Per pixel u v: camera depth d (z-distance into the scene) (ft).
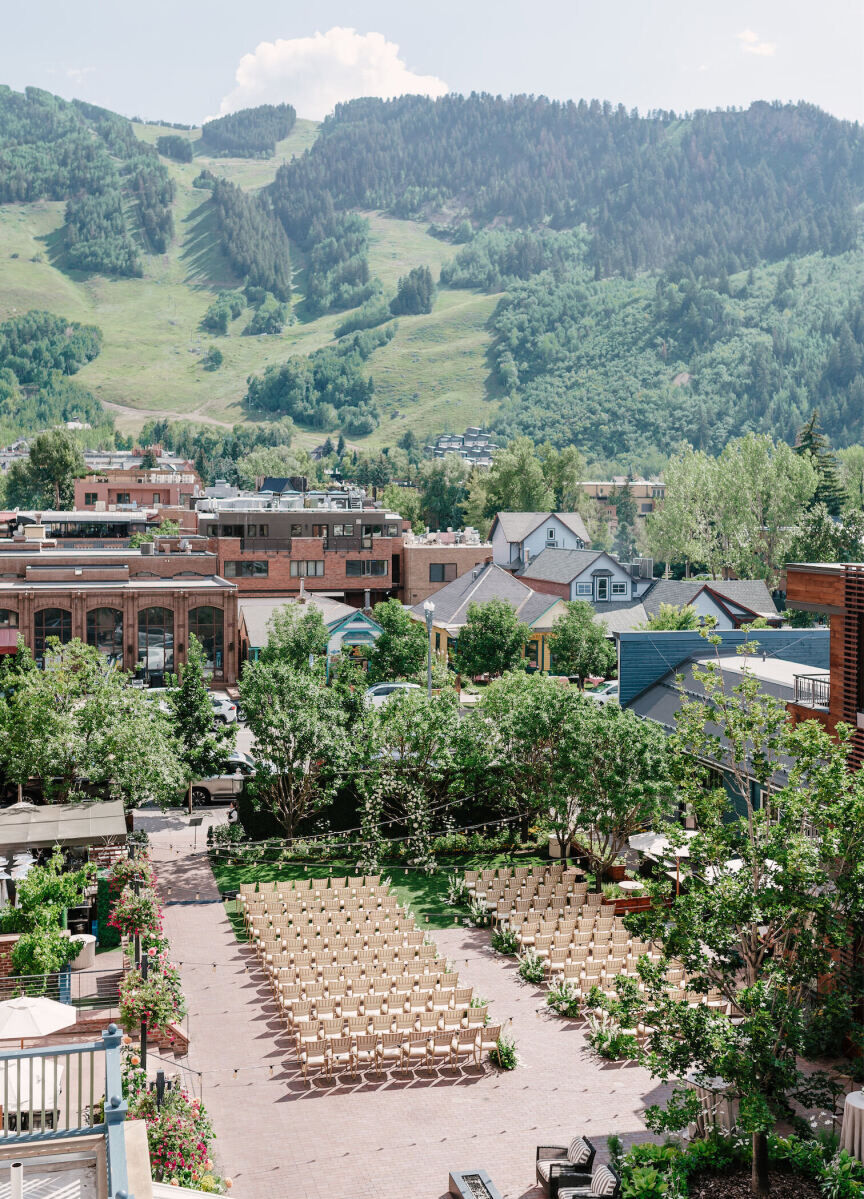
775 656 175.32
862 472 515.91
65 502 589.32
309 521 325.01
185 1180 62.80
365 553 328.29
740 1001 66.33
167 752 140.46
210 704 156.97
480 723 148.05
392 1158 73.20
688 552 408.46
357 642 250.98
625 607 310.04
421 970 102.99
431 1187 69.56
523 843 152.97
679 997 95.71
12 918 99.09
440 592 313.32
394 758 148.56
